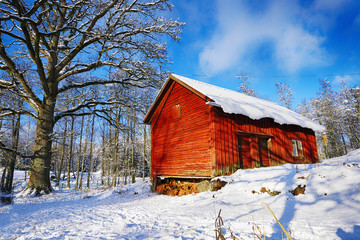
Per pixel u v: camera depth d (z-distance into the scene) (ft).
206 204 23.95
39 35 42.75
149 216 21.68
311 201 18.11
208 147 34.01
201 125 36.06
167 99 46.11
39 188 51.65
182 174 38.86
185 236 13.37
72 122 93.15
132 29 57.82
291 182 21.67
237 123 37.55
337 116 118.21
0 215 27.91
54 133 54.34
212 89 43.93
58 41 61.16
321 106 121.90
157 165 46.75
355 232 11.58
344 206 15.72
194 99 38.45
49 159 55.62
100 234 15.96
